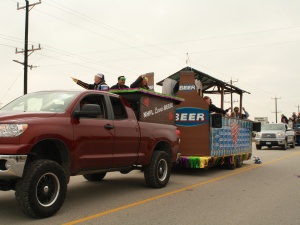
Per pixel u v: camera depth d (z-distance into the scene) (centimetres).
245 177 1038
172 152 880
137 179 978
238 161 1268
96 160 642
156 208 638
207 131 1049
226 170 1202
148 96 816
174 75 1226
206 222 549
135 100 794
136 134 749
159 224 535
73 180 957
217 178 1011
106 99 699
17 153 506
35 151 580
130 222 544
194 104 1066
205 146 1049
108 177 1015
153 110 834
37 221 535
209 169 1223
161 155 835
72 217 564
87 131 623
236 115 1397
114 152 691
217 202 691
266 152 2211
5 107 675
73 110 612
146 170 818
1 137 509
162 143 870
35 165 533
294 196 757
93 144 636
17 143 512
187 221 554
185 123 1073
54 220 543
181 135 1075
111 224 532
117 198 720
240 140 1323
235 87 1304
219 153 1112
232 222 551
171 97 892
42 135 538
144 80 982
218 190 821
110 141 675
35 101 658
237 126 1290
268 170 1216
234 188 849
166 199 716
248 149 1423
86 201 689
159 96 846
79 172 620
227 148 1181
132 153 743
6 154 502
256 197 743
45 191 552
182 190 816
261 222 554
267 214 603
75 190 807
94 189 822
